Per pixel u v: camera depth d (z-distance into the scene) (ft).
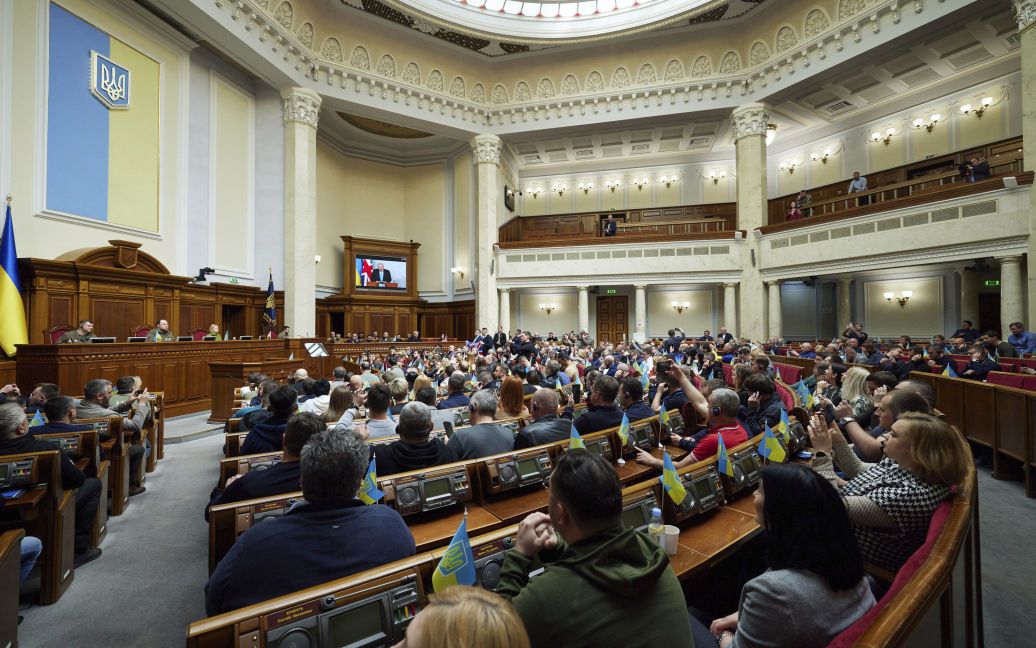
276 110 41.55
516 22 47.29
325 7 41.93
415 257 57.72
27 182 25.48
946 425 6.29
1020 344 26.16
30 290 24.27
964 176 34.35
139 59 31.40
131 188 30.91
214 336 31.42
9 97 24.73
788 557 4.06
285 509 6.64
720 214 60.13
